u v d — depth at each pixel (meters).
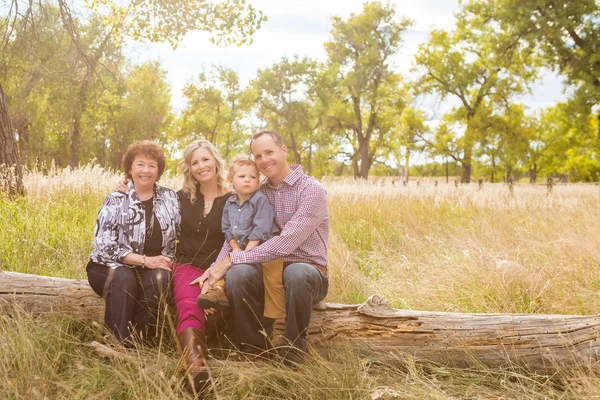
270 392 2.86
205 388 2.83
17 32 11.72
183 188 3.66
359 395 2.82
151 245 3.54
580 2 25.70
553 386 3.08
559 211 9.69
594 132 31.22
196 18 13.98
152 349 3.21
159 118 38.84
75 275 4.48
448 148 46.50
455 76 43.75
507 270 4.66
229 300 3.21
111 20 14.34
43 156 26.23
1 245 5.02
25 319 3.27
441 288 4.67
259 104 48.12
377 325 3.30
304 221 3.28
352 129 50.09
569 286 4.61
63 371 3.01
